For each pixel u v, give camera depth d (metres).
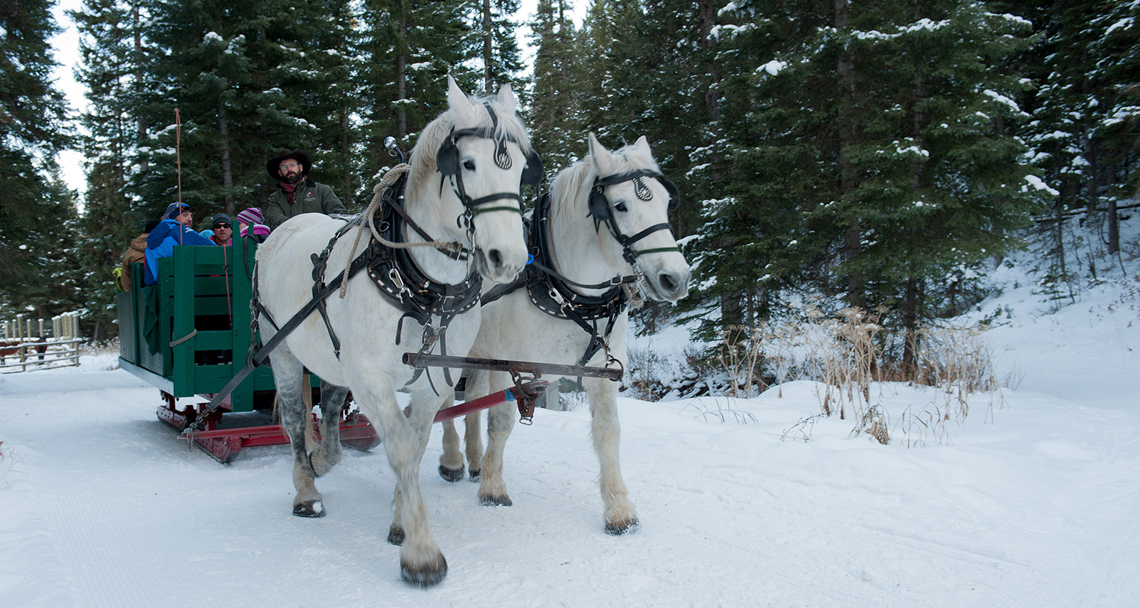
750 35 13.40
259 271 4.87
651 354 16.83
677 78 18.05
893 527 3.85
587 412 7.99
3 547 3.72
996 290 22.81
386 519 4.35
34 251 16.19
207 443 6.15
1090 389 10.38
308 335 3.90
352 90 20.84
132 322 7.31
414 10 20.61
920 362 10.43
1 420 8.59
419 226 3.26
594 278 3.94
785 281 13.82
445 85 20.53
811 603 2.98
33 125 15.39
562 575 3.35
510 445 6.42
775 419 7.25
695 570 3.38
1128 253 22.17
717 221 13.61
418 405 3.75
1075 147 23.09
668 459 5.64
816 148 12.64
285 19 19.17
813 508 4.24
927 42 11.27
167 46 18.44
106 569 3.50
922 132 11.56
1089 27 19.66
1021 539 3.63
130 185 18.25
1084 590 3.04
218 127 18.50
